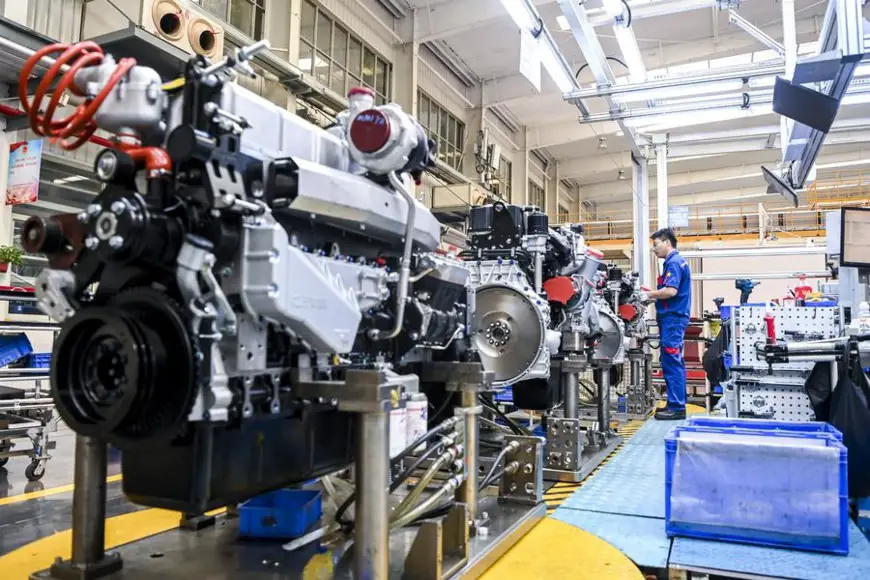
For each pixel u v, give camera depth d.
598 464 4.17
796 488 2.49
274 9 7.82
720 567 2.27
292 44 7.72
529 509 2.73
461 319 2.68
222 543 2.22
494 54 11.37
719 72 6.18
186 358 1.44
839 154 14.55
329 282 1.69
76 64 1.53
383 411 1.66
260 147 1.72
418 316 2.16
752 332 3.96
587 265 4.51
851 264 3.83
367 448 1.68
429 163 2.11
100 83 1.56
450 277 2.52
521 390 4.23
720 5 5.58
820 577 2.17
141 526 2.60
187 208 1.51
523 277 3.88
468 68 11.92
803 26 9.45
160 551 2.13
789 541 2.50
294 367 1.76
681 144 11.45
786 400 3.89
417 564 1.84
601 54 6.08
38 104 1.55
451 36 10.62
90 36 5.70
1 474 3.89
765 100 6.75
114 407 1.42
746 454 2.57
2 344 4.23
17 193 5.24
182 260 1.46
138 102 1.57
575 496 3.31
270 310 1.52
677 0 5.55
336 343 1.68
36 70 4.81
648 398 7.54
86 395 1.52
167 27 5.52
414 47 10.09
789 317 3.90
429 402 2.99
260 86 7.24
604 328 5.60
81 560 1.89
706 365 6.68
